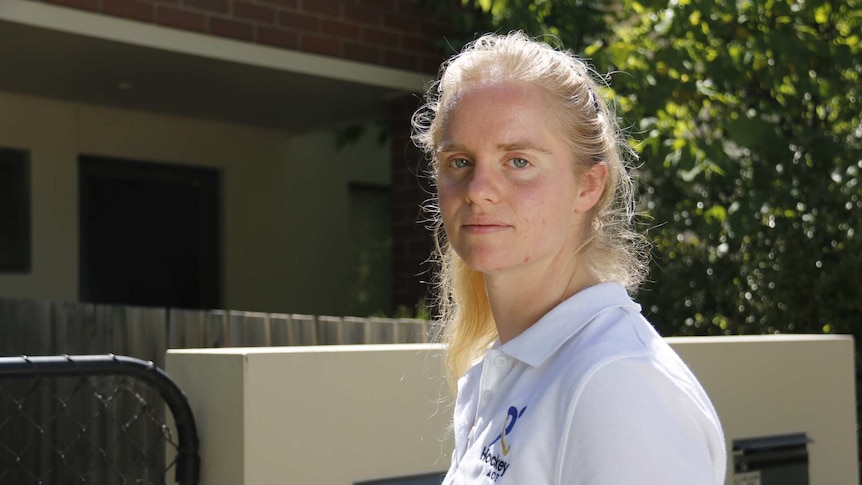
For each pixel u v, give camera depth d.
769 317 5.91
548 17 6.51
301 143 7.99
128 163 7.01
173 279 7.23
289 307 7.84
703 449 1.31
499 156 1.53
